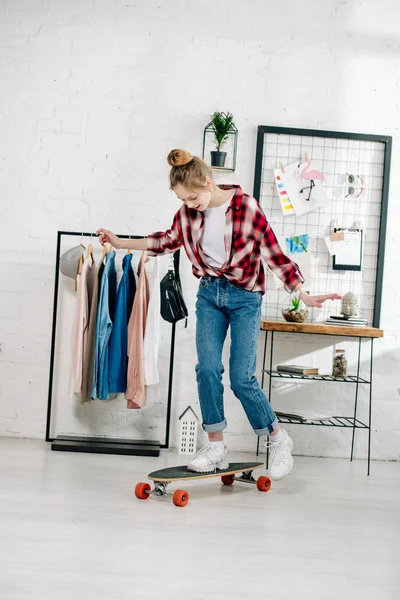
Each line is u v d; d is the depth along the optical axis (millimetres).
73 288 4113
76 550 2291
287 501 3092
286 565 2291
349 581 2186
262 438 4180
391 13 4172
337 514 2939
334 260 4141
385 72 4184
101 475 3336
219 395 3162
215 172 4141
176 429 4141
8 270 4113
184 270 4152
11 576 2041
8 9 4082
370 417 3879
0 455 3623
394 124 4188
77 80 4102
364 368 4207
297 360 4203
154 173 4129
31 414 4129
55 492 2975
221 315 3203
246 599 1995
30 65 4094
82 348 3836
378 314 4176
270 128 4117
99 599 1925
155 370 3836
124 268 3863
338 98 4168
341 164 4176
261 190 4152
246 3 4129
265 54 4141
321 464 3975
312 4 4148
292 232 4168
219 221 3039
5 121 4098
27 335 4125
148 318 3840
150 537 2473
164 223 4141
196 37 4117
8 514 2621
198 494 3123
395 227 4188
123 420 4141
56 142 4105
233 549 2408
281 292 4156
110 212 4125
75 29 4102
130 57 4109
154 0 4105
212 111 4129
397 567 2340
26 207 4109
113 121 4113
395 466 4055
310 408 4180
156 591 2008
